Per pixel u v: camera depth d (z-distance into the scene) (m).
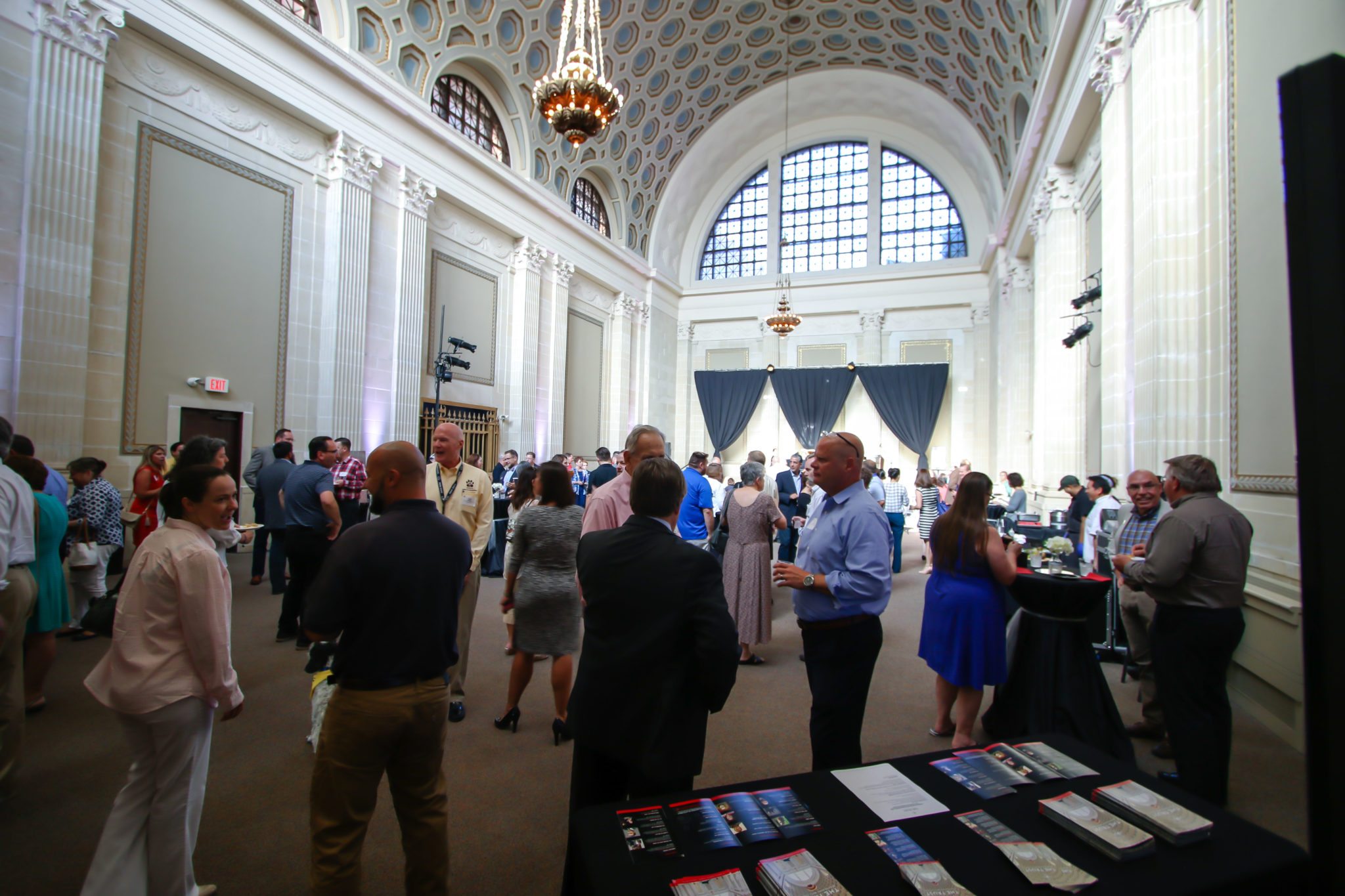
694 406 20.94
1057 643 3.31
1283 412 3.77
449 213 11.82
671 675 1.93
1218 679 2.74
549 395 14.41
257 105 8.45
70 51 6.43
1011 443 13.52
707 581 1.98
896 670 4.97
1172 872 1.29
